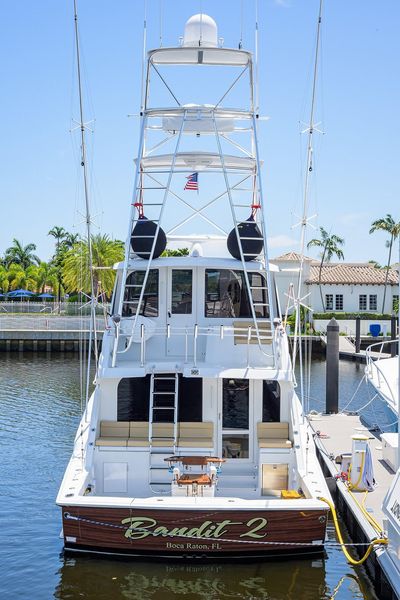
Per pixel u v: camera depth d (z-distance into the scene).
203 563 10.89
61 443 20.73
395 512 10.08
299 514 10.47
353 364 43.16
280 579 10.87
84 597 10.32
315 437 18.81
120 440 11.95
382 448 16.53
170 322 13.86
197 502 10.40
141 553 10.81
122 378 12.69
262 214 12.91
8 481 16.73
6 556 11.90
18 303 67.75
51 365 42.19
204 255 15.79
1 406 27.02
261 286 14.27
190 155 14.27
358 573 11.43
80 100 12.27
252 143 15.73
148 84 14.55
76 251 59.12
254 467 12.45
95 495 11.82
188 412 12.72
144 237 13.34
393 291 60.75
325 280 59.78
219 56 13.98
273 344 12.23
